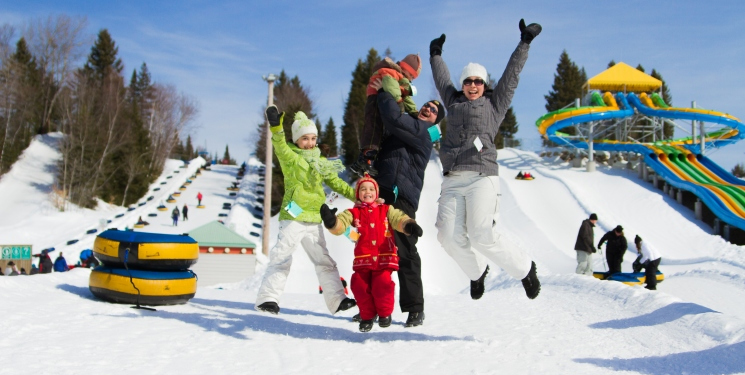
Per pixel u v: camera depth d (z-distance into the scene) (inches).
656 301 261.4
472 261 193.5
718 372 153.4
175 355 151.9
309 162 208.4
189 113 3117.6
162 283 240.5
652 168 1582.2
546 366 155.4
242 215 1840.6
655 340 200.7
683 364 163.3
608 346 189.2
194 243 259.9
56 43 2797.7
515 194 1469.0
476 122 189.2
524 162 1945.1
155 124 2989.7
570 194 1475.1
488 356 164.7
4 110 2377.0
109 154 2229.3
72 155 2145.7
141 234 249.1
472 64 193.6
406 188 201.2
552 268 935.7
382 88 207.6
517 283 484.1
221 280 922.7
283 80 3501.5
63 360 139.4
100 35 3508.9
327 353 163.0
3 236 1492.4
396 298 483.2
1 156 2188.7
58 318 194.7
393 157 203.5
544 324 231.5
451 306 290.8
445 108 202.1
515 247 187.5
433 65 213.0
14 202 1952.5
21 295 241.1
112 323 192.9
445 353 166.7
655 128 1892.2
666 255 1117.1
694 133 1749.5
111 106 2431.1
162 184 2536.9
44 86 2785.4
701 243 1192.2
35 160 2316.7
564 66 3294.8
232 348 164.4
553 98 3314.5
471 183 187.3
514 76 188.4
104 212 2042.3
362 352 165.9
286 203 209.9
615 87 1914.4
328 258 212.2
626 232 1232.2
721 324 205.5
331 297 208.5
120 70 3540.8
